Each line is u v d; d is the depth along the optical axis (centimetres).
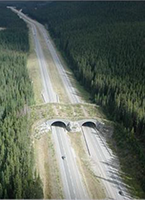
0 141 9156
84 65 15812
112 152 10575
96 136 11438
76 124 11550
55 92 13938
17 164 8200
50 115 11681
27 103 12069
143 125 10875
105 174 9512
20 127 10000
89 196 8500
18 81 13575
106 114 12350
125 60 15838
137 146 10219
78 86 15162
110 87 13188
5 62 16325
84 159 10162
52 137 11119
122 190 8888
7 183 7762
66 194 8488
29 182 7788
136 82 13238
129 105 11412
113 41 18488
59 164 9750
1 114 11100
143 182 9056
